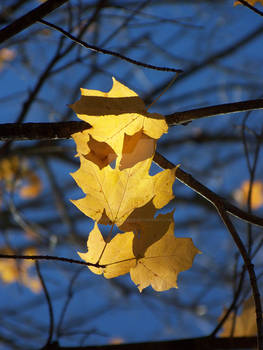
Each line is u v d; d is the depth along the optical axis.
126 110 1.68
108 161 1.69
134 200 1.69
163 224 1.69
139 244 1.69
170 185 1.69
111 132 1.68
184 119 1.73
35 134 1.71
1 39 1.72
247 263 1.70
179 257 1.69
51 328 1.90
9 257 1.65
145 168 1.69
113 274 1.69
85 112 1.68
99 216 1.69
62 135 1.70
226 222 1.73
